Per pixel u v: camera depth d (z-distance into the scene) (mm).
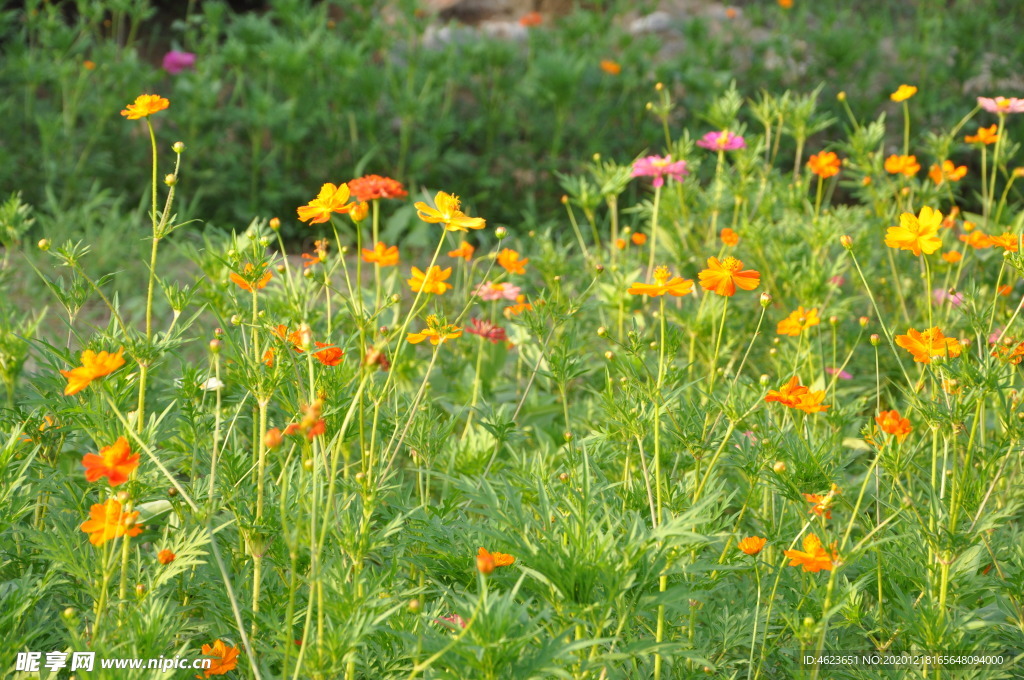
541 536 1746
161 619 1674
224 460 2023
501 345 3861
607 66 6836
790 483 2107
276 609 1904
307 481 1805
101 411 1872
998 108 4070
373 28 7004
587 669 1554
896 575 2117
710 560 2107
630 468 2338
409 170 6562
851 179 6887
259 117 6133
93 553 2004
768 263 4090
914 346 2084
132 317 4738
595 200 4145
